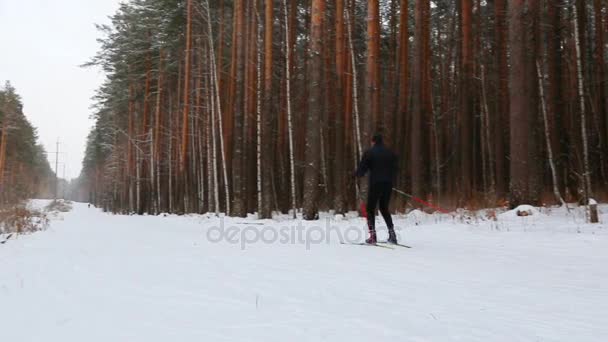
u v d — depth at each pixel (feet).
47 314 10.99
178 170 97.30
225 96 79.20
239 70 57.62
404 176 57.31
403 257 19.72
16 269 17.56
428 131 61.31
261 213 52.54
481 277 15.44
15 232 36.91
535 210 32.55
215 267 17.61
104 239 30.42
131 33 98.43
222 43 75.87
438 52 87.92
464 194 53.52
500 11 56.70
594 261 18.57
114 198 152.76
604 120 58.18
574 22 32.83
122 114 125.59
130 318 10.58
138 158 116.88
